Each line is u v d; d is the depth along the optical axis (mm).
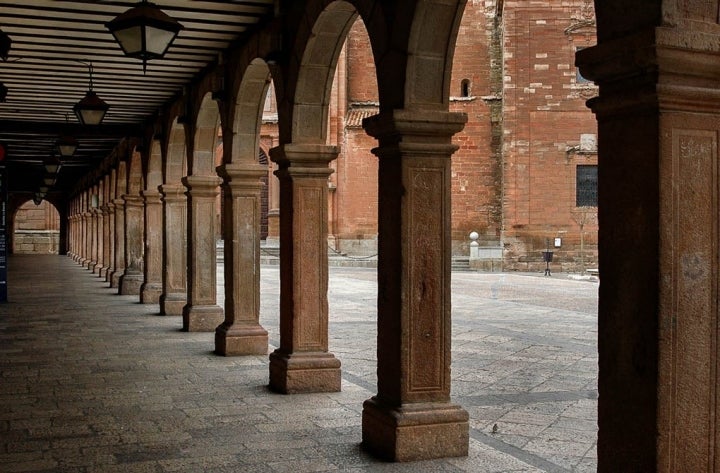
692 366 3535
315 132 8203
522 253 35000
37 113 16844
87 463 5812
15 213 51812
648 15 3408
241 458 5957
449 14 5707
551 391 8688
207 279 13375
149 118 17297
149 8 7332
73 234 43406
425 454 5961
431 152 5969
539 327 14531
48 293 21141
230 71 10758
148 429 6816
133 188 20469
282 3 8320
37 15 9242
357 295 21812
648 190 3496
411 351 6016
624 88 3568
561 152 35250
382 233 6246
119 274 23266
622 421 3652
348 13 7207
